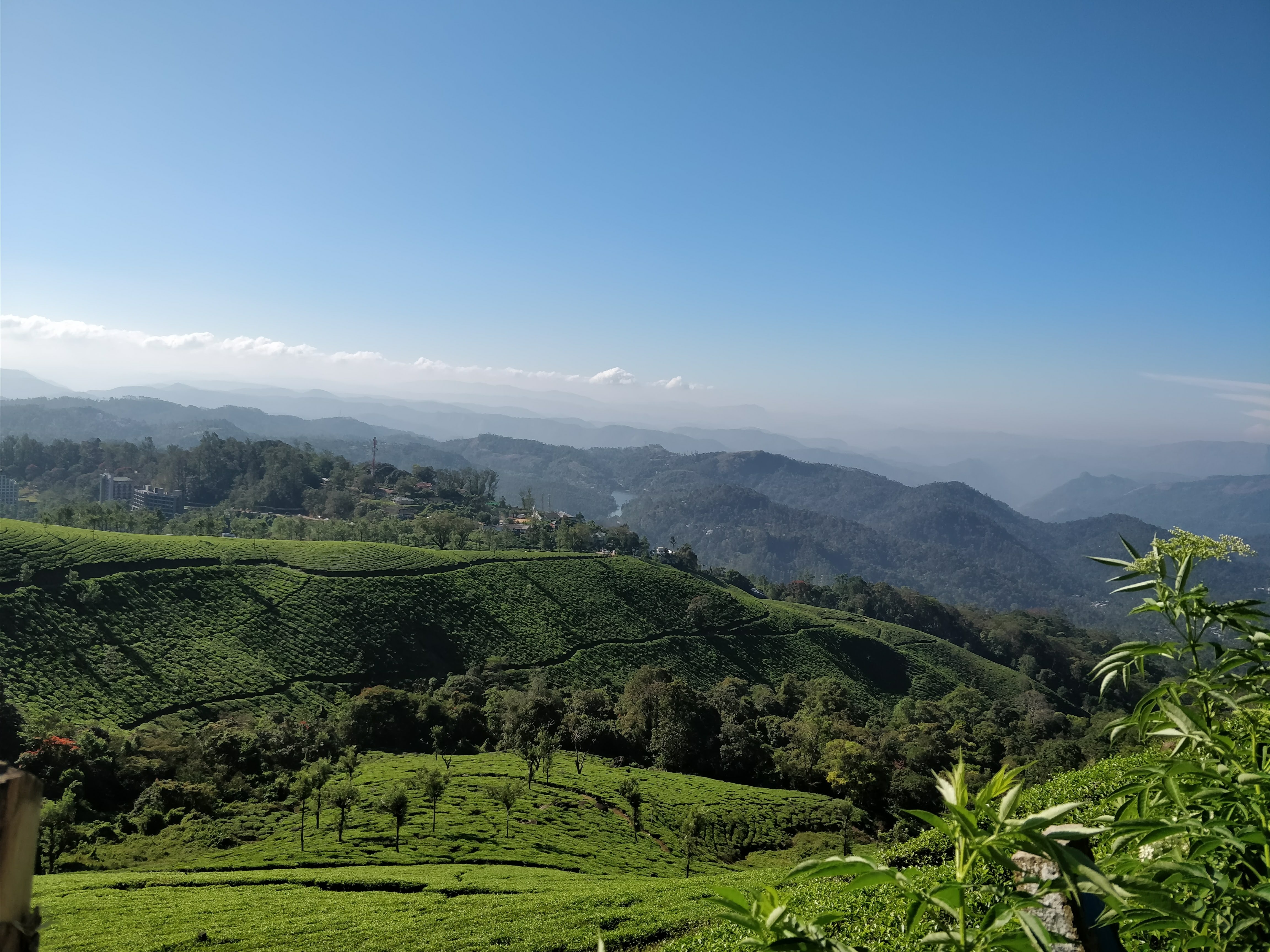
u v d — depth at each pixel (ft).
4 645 270.46
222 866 153.48
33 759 201.57
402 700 293.43
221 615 341.00
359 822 179.83
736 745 286.05
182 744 234.17
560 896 113.60
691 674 427.33
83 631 294.25
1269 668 13.29
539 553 513.86
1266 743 13.19
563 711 311.27
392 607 389.60
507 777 229.66
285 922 106.32
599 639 431.43
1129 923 10.84
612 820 199.62
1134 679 14.83
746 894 9.69
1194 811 12.46
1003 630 653.30
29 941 5.91
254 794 214.69
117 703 267.59
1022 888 10.71
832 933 37.78
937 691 496.64
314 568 399.85
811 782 271.08
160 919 108.78
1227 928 10.62
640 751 294.25
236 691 296.92
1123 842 11.55
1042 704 459.32
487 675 363.15
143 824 184.24
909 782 241.76
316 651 342.85
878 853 70.64
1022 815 53.52
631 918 94.68
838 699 376.27
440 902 117.50
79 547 344.69
